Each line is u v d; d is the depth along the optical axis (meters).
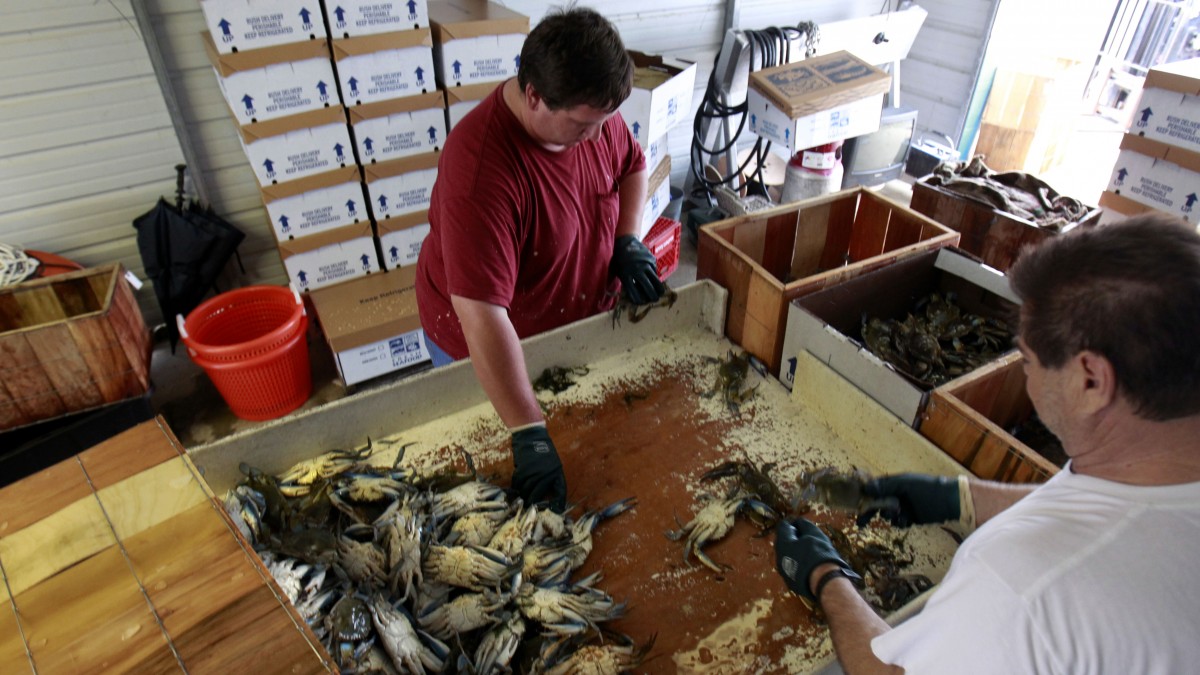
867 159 4.08
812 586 1.05
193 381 2.98
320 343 3.17
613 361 1.69
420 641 1.06
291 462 1.40
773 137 3.53
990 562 0.67
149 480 0.94
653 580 1.20
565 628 1.09
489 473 1.40
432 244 1.66
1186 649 0.58
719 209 3.90
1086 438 0.68
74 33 2.47
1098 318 0.61
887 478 1.24
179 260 2.83
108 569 0.83
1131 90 4.70
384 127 2.59
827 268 2.30
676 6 3.77
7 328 2.53
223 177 3.00
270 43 2.27
